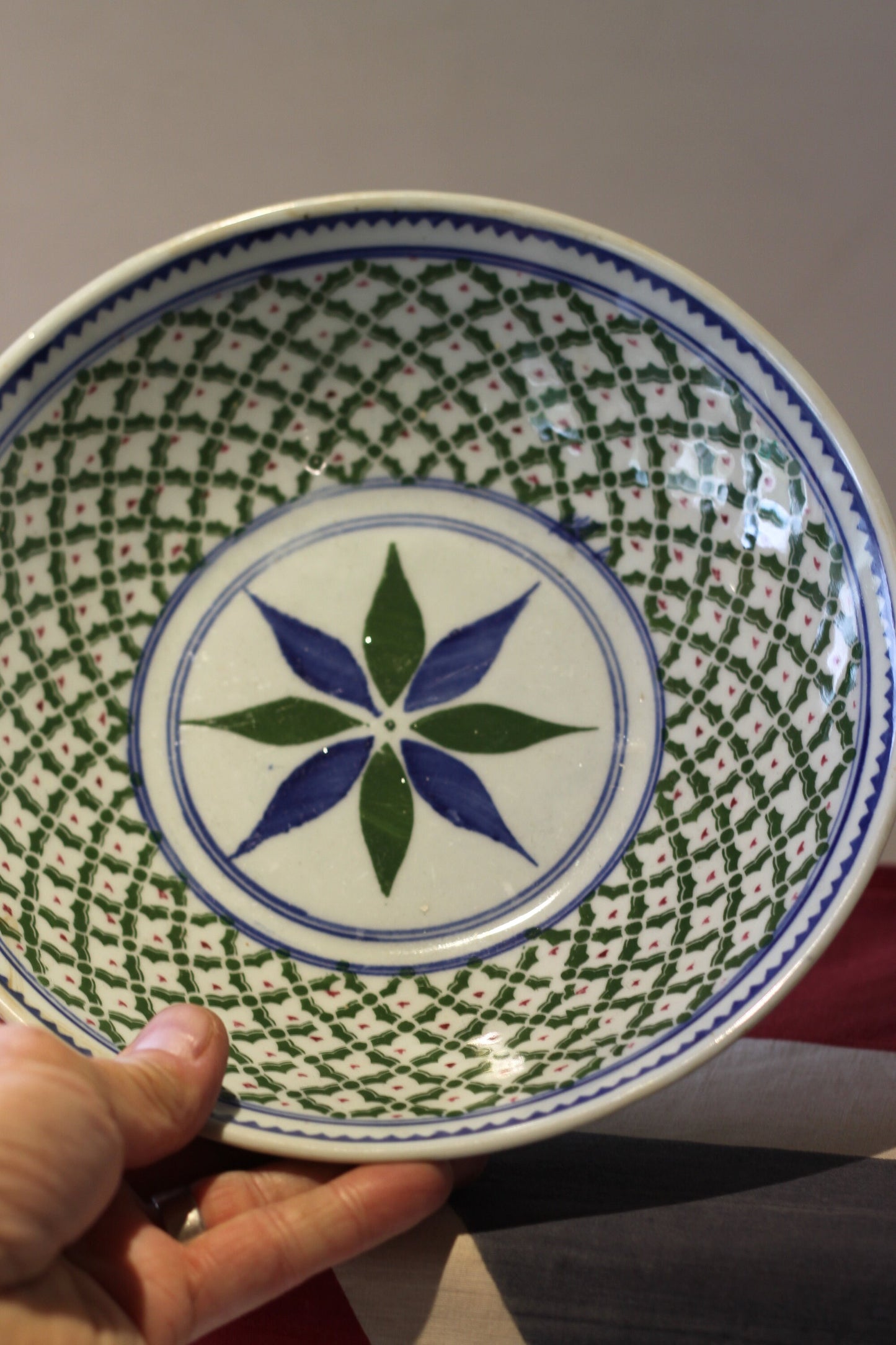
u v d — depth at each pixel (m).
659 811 0.62
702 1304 0.51
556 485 0.65
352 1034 0.58
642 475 0.63
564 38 0.73
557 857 0.63
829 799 0.54
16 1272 0.42
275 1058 0.56
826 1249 0.53
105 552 0.64
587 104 0.75
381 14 0.72
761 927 0.54
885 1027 0.66
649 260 0.57
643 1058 0.50
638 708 0.64
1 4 0.72
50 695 0.62
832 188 0.77
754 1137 0.60
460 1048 0.57
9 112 0.76
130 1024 0.55
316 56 0.74
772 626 0.60
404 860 0.63
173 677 0.65
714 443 0.61
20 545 0.60
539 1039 0.56
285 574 0.66
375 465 0.66
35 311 0.85
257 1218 0.50
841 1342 0.50
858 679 0.55
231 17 0.73
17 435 0.59
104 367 0.60
